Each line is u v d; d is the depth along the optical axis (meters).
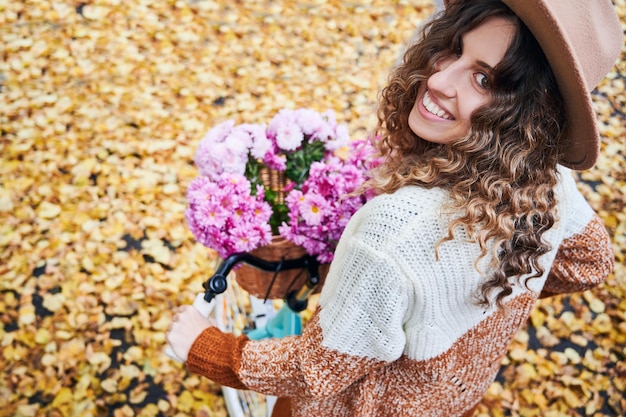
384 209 0.99
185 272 2.75
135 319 2.58
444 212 0.97
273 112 3.46
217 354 1.25
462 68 0.98
